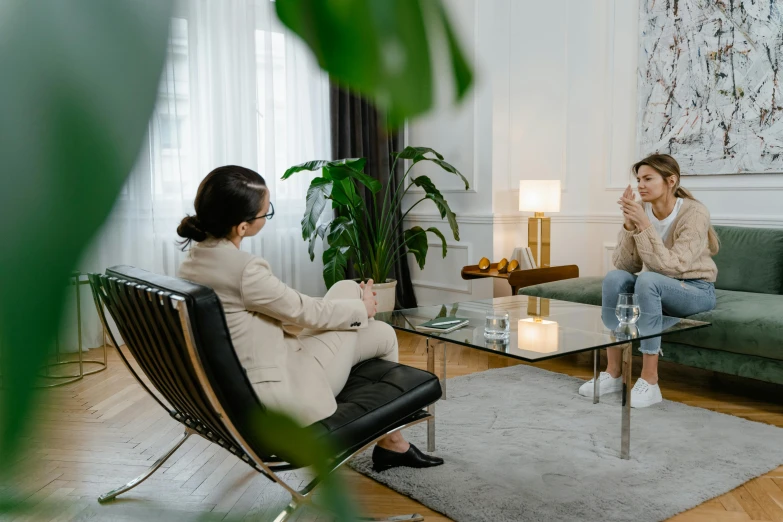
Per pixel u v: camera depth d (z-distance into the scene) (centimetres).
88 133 9
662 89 433
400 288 542
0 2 9
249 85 466
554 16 476
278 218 496
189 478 236
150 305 162
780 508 212
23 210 9
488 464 243
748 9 389
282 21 12
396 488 226
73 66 9
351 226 464
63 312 9
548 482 228
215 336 154
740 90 396
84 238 9
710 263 334
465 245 504
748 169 397
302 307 195
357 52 11
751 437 267
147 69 10
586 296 379
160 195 436
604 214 474
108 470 242
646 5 438
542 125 485
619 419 288
